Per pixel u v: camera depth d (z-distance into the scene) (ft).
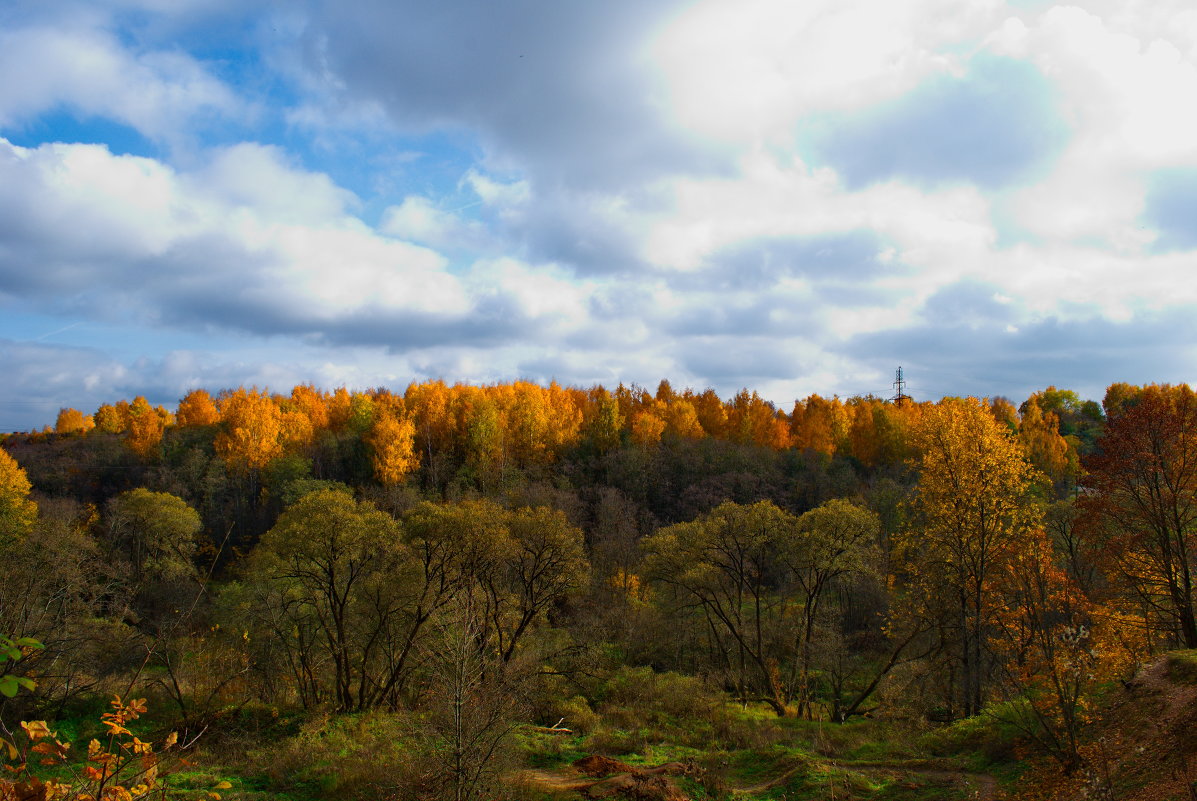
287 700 104.63
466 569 98.99
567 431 258.98
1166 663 57.98
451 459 248.11
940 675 109.70
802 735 87.81
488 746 55.21
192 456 231.30
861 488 223.92
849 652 131.13
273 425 229.25
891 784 60.95
